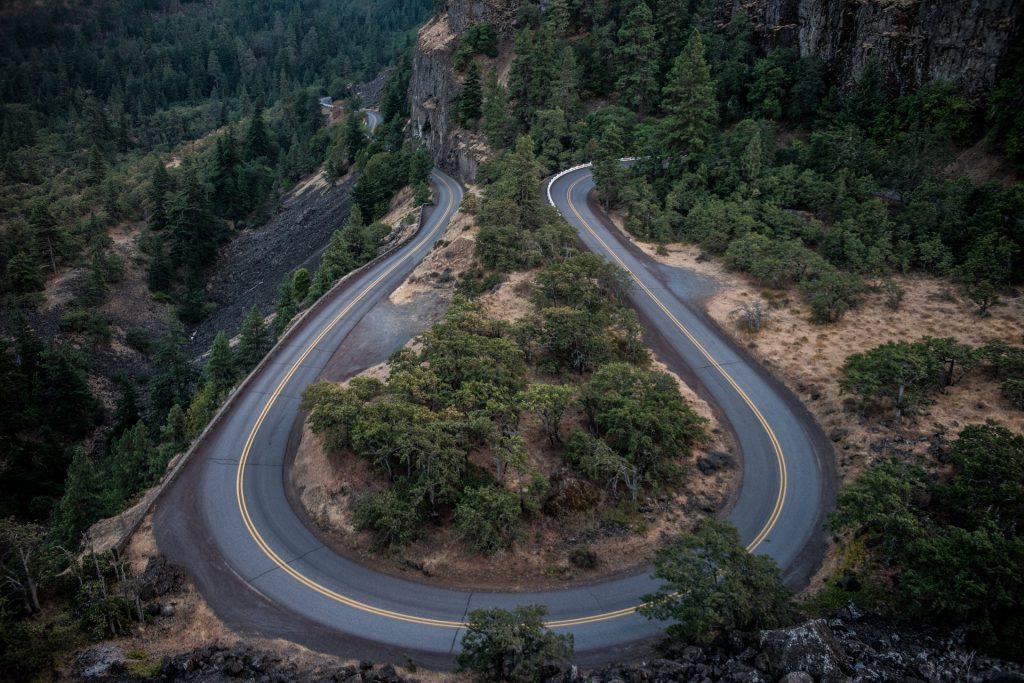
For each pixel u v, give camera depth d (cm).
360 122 14338
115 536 3481
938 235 5556
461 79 10175
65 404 6844
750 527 3478
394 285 6238
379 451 3500
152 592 3072
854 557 3147
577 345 4428
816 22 7681
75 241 9400
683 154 7219
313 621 2991
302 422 4403
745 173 6694
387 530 3325
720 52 8412
